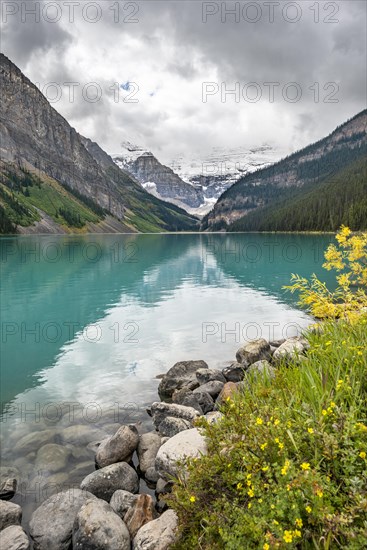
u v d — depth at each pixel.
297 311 20.27
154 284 30.16
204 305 22.20
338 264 6.42
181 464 4.39
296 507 2.93
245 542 3.10
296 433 3.68
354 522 2.93
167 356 13.63
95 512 5.03
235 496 3.80
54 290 27.59
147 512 5.30
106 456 6.94
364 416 3.84
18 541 4.94
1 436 8.16
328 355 5.48
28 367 12.66
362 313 5.95
